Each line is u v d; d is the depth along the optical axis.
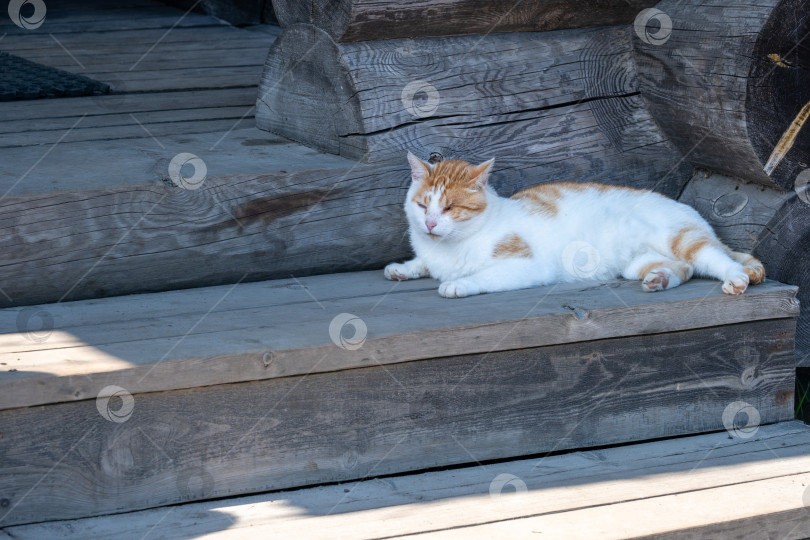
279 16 3.12
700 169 3.14
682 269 2.65
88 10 6.38
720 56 2.69
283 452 2.14
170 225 2.62
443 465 2.30
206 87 4.29
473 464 2.33
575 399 2.40
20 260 2.48
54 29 5.70
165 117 3.66
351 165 2.81
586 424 2.43
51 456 1.95
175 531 1.93
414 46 2.87
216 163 2.82
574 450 2.43
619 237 2.76
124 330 2.22
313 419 2.16
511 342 2.29
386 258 2.94
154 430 2.02
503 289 2.62
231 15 6.03
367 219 2.85
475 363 2.28
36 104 3.86
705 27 2.75
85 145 3.11
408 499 2.10
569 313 2.34
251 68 4.77
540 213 2.76
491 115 2.95
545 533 1.92
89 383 1.93
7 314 2.39
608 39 3.10
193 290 2.64
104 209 2.54
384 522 1.97
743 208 2.88
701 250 2.66
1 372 1.92
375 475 2.24
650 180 3.17
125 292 2.63
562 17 3.03
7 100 3.90
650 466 2.31
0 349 2.08
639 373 2.46
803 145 2.71
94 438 1.98
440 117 2.88
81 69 4.62
